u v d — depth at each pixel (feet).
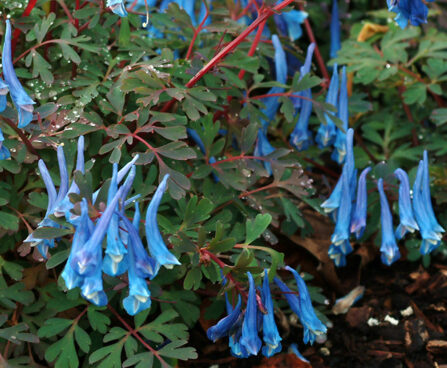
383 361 1.09
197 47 1.16
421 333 1.10
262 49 1.18
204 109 1.02
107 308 1.07
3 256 1.08
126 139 1.00
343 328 1.13
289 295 1.00
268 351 0.97
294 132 1.17
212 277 0.96
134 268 0.88
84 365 1.04
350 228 1.08
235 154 1.14
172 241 0.95
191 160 1.12
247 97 1.11
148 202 1.06
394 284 1.18
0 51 1.06
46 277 1.06
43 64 1.03
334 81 1.14
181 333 1.01
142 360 0.98
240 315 0.95
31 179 1.05
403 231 1.06
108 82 1.06
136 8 1.20
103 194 0.89
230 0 1.20
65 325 1.00
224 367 1.08
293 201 1.17
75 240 0.87
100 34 1.11
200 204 0.98
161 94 1.06
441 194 1.17
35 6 1.12
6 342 1.02
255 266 0.99
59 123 1.01
